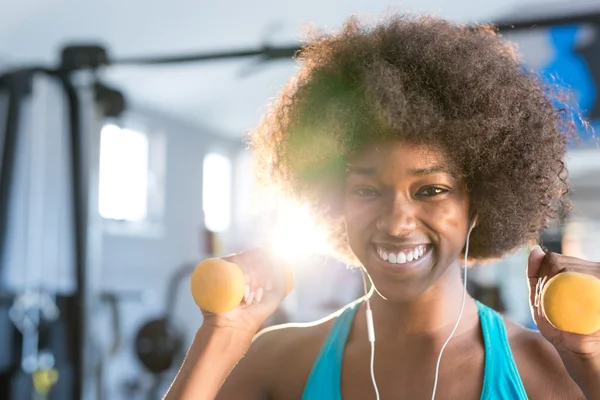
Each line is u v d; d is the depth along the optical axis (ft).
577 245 9.64
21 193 13.12
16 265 12.96
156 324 12.50
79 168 9.95
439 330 2.81
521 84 2.79
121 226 16.06
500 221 2.93
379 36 2.83
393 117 2.47
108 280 15.56
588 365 2.43
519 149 2.79
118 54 13.39
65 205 14.25
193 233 18.52
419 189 2.62
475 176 2.81
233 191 20.01
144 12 11.80
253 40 13.08
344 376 2.88
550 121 2.85
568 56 10.67
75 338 9.77
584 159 12.92
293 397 2.97
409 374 2.77
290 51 9.17
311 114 2.87
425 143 2.57
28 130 13.09
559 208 3.20
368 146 2.63
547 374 2.71
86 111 10.06
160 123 17.24
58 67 9.96
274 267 2.87
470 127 2.60
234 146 20.07
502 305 11.57
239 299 2.70
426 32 2.80
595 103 10.50
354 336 2.99
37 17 11.53
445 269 2.69
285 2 11.48
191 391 2.68
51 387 10.53
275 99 3.29
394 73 2.59
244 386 3.09
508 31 8.14
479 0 11.55
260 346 3.18
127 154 16.46
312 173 3.06
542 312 2.55
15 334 10.61
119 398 14.73
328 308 13.17
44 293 10.84
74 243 9.90
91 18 11.85
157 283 17.12
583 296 2.35
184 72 14.76
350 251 3.31
